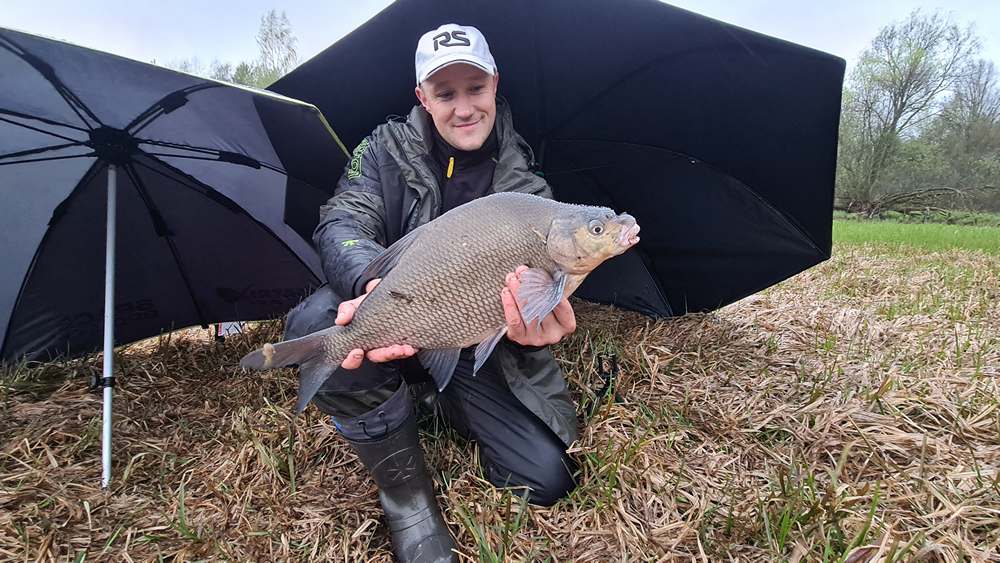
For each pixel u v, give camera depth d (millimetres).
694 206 3715
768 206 3482
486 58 2469
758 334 3719
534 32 2885
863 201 27156
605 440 2500
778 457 2398
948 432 2490
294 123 2520
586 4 2648
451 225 1992
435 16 2793
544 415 2387
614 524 2111
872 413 2602
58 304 3305
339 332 1954
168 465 2547
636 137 3467
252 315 3848
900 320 3982
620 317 4184
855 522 1960
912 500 2055
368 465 2135
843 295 4984
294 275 3688
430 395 2764
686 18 2596
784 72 2734
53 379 3367
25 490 2270
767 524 1905
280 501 2287
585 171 3850
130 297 3482
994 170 25938
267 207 3232
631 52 2910
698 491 2225
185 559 1986
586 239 1906
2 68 2031
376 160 2596
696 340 3607
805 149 3082
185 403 3172
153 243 3322
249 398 3133
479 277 1966
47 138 2557
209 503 2277
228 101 2330
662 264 4105
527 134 3613
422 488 2154
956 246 9086
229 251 3484
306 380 1927
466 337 2027
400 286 1945
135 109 2396
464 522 2145
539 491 2295
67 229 3059
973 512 1987
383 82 3186
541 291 1928
